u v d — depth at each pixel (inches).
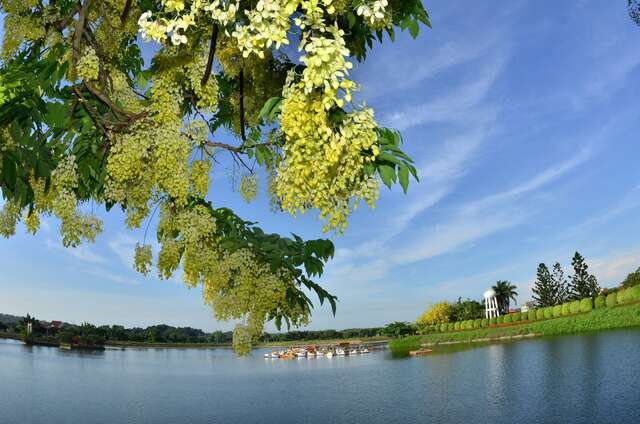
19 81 166.1
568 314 2615.7
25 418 1221.1
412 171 136.0
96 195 195.3
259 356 4606.3
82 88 179.3
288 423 1208.8
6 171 155.8
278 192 133.5
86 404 1435.8
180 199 162.1
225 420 1269.7
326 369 2591.0
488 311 3801.7
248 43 124.8
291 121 123.2
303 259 183.5
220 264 177.5
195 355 4552.2
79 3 200.1
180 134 167.5
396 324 4259.4
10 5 207.9
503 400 1203.9
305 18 127.8
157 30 137.5
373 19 141.1
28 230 202.7
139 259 182.5
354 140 126.2
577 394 1129.4
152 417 1289.4
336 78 117.8
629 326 2084.2
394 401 1396.4
